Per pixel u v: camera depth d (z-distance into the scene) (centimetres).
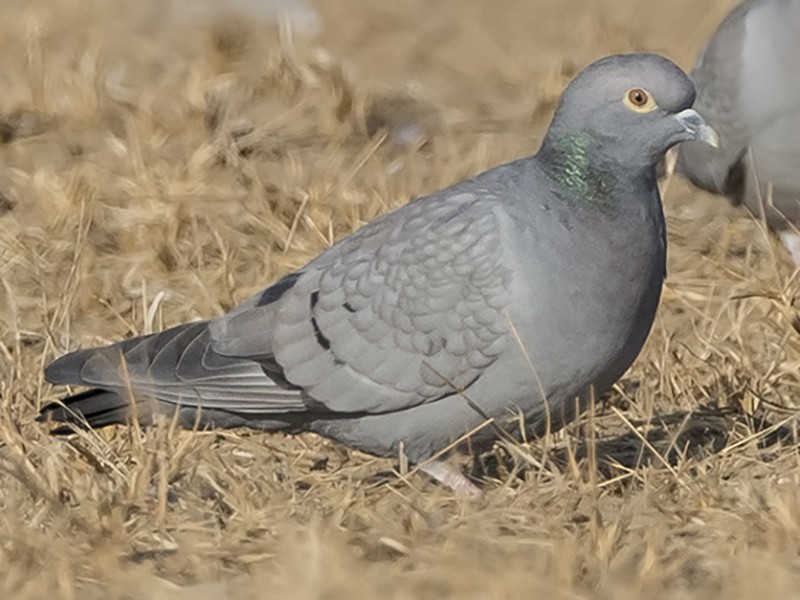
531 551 1061
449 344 1127
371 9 2419
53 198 1672
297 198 1658
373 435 1171
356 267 1157
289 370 1155
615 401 1341
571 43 2284
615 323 1116
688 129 1125
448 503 1142
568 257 1107
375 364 1143
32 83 1955
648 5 2462
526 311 1107
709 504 1123
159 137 1858
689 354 1407
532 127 1969
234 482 1144
